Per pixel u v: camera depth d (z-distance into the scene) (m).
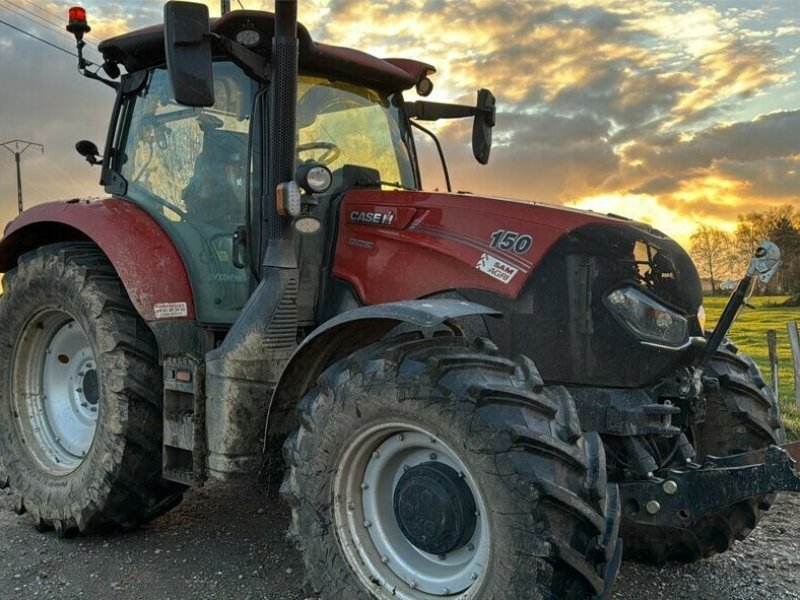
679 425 3.21
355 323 3.00
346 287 3.58
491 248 3.24
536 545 2.40
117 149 4.26
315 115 3.85
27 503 4.16
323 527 2.96
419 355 2.76
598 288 3.06
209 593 3.33
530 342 3.12
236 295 3.70
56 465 4.24
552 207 3.28
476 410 2.55
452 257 3.29
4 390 4.42
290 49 3.33
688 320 3.20
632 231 3.14
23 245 4.57
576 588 2.48
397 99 4.39
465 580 2.70
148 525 4.20
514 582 2.45
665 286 3.14
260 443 3.37
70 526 3.94
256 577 3.49
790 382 8.77
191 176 3.85
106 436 3.78
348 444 2.89
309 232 3.45
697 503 2.81
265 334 3.35
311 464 2.97
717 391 3.64
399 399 2.71
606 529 2.56
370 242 3.55
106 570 3.60
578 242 3.11
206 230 3.78
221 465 3.32
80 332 4.28
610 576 2.60
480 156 4.76
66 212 4.15
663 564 3.63
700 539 3.52
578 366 3.07
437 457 2.79
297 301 3.50
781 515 4.29
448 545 2.69
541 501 2.43
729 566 3.62
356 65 3.92
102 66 4.23
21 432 4.36
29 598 3.31
